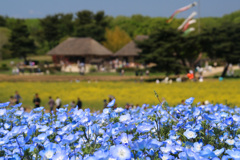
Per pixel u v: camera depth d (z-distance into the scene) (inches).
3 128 107.7
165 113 122.5
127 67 3287.4
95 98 1387.8
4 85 2036.2
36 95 819.4
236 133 104.9
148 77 2623.0
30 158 82.7
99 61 3334.2
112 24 5324.8
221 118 120.6
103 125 113.2
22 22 4202.8
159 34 2269.9
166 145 87.0
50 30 4820.4
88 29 4586.6
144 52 2380.7
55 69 3302.2
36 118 114.6
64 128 99.4
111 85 2057.1
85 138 98.8
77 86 2021.4
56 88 1892.2
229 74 2596.0
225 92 1520.7
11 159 81.6
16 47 4040.4
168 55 2290.8
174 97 1306.6
